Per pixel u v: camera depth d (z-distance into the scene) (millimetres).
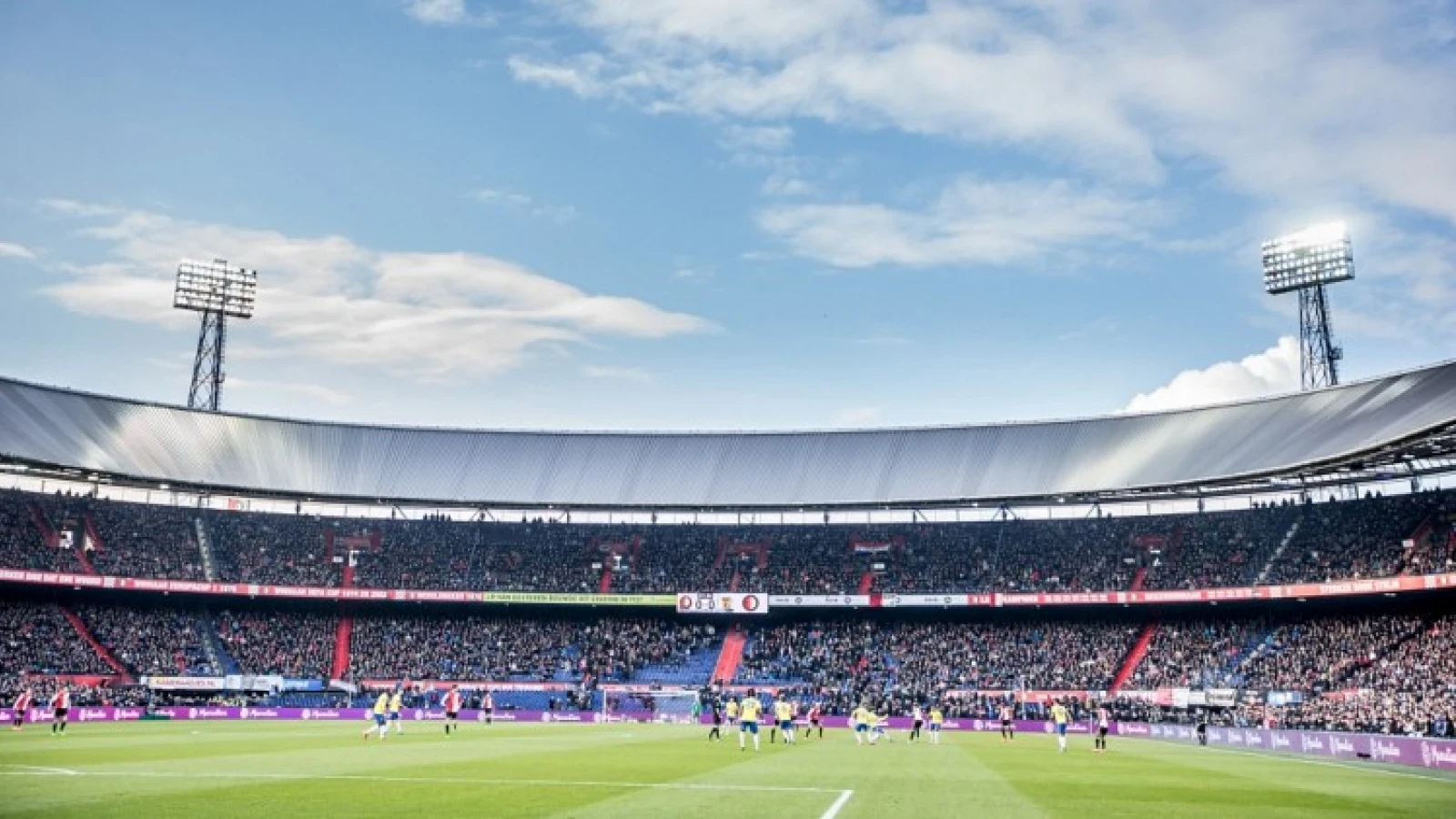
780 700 67562
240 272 111688
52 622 89688
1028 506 100500
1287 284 99688
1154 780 38375
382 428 110875
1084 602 90125
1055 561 98125
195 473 97125
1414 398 72375
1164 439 93062
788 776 36500
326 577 100125
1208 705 81312
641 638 102625
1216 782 38031
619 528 112312
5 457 84750
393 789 30609
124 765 38125
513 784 32438
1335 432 76688
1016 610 99125
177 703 87500
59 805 26125
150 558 94625
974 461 101438
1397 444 67312
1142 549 96500
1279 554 88000
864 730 71875
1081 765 45594
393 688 94875
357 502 104312
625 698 94250
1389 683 72938
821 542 107688
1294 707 73625
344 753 45562
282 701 91562
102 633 91000
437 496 104688
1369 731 64188
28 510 93188
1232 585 87000
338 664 96562
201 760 41062
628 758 44844
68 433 92250
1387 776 41812
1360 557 81812
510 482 107000
